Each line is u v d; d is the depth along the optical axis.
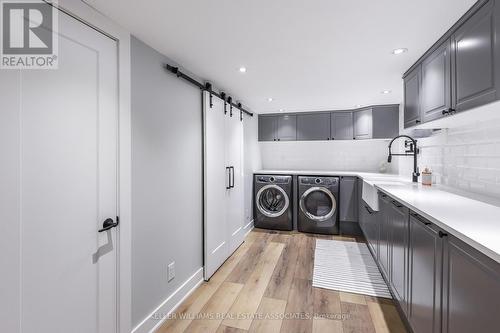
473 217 1.22
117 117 1.49
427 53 1.90
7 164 0.99
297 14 1.41
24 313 1.04
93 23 1.33
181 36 1.66
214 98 2.69
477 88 1.31
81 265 1.28
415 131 2.60
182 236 2.18
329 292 2.27
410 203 1.55
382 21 1.49
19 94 1.03
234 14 1.41
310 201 4.16
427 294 1.33
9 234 0.99
